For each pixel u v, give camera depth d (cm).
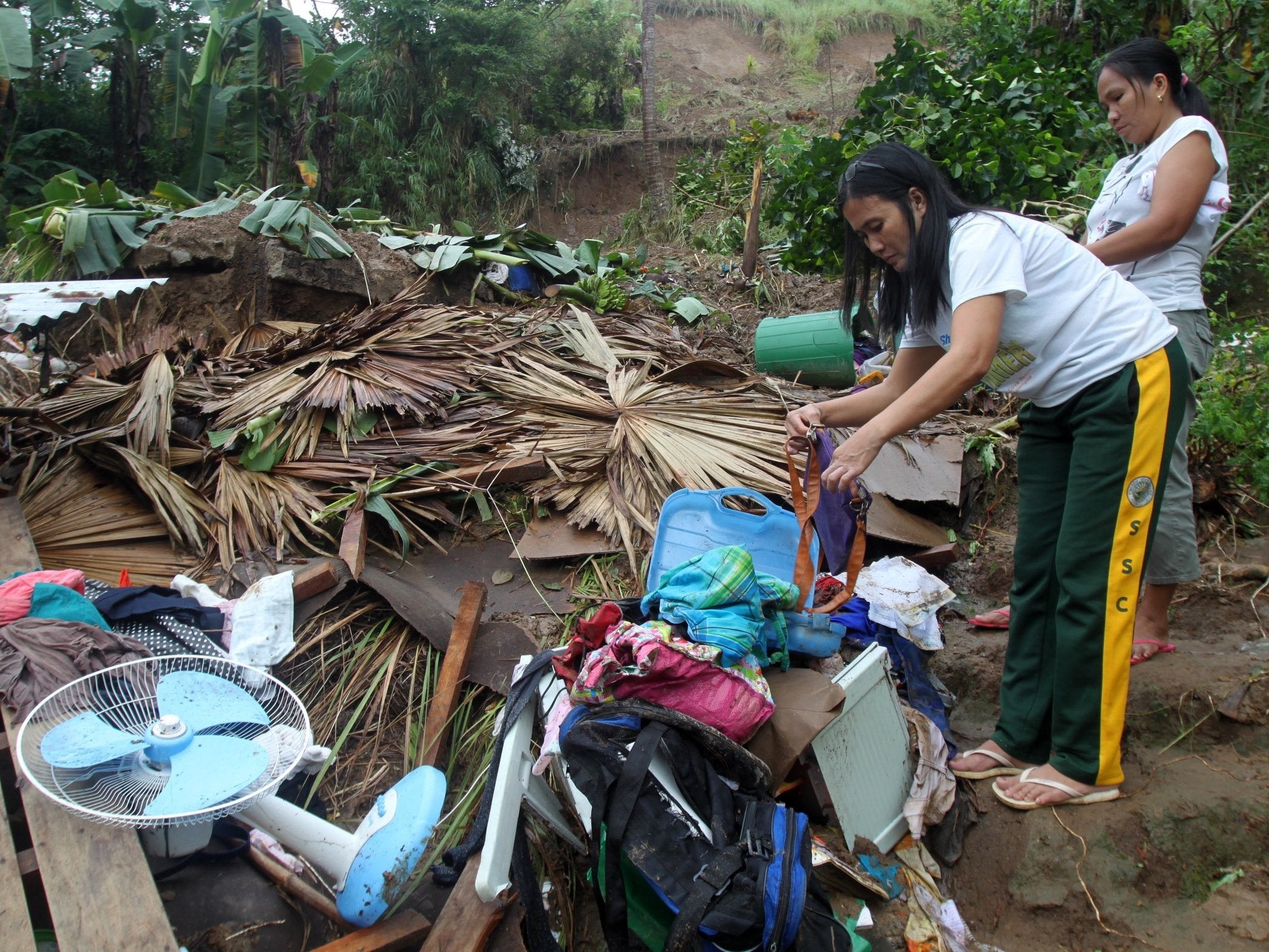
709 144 1317
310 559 322
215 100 958
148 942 180
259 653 280
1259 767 253
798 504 263
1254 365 422
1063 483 253
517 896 218
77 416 371
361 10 1142
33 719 216
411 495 343
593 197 1305
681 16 1611
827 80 1475
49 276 584
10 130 966
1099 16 685
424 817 215
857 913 232
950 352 224
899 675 299
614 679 228
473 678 284
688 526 303
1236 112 601
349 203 1121
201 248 561
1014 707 264
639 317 561
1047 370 238
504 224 1198
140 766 205
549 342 454
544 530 341
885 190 230
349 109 1150
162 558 320
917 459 382
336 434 374
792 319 482
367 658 295
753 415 395
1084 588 236
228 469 351
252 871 234
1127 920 229
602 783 206
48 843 200
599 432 379
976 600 346
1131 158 296
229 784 199
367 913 209
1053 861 241
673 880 195
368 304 579
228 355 483
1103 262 275
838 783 242
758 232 777
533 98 1305
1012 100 586
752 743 236
